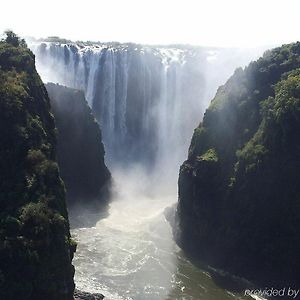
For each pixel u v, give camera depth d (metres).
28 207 53.09
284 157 68.62
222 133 81.12
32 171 56.91
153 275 69.62
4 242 49.84
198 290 66.25
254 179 71.12
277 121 69.56
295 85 70.31
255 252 70.25
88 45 126.81
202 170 78.00
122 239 81.81
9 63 66.75
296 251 66.44
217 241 74.69
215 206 76.81
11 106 59.44
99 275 68.38
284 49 83.94
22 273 49.97
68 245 56.31
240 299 64.62
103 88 121.31
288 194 67.75
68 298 54.75
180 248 79.94
